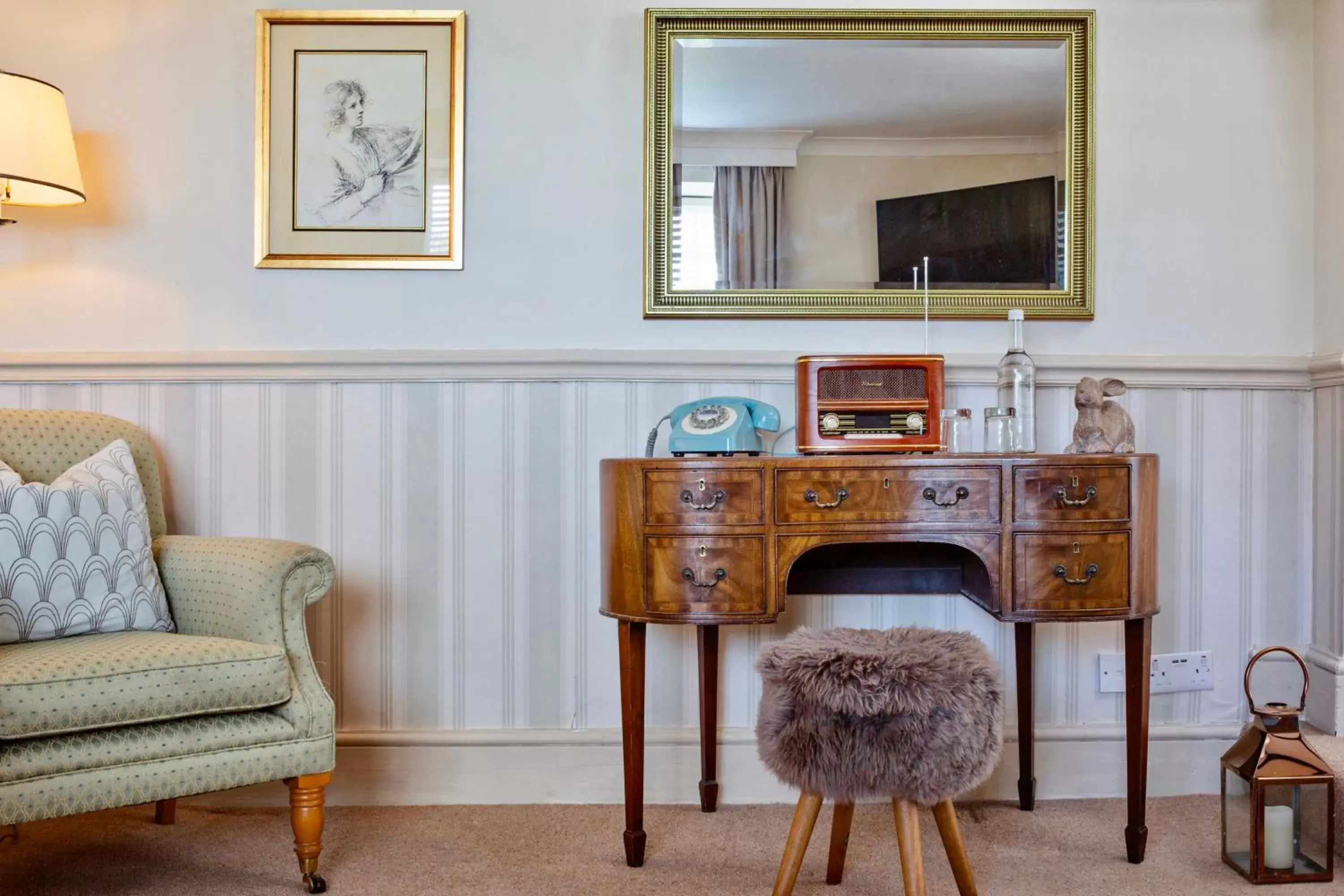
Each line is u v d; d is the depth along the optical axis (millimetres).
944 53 2322
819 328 2324
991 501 1833
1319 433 2307
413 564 2303
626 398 2307
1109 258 2334
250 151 2305
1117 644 2334
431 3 2307
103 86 2295
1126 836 1920
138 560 1906
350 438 2299
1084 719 2334
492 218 2312
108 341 2303
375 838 2053
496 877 1853
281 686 1703
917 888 1488
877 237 2314
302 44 2299
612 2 2309
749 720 2309
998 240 2318
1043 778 2312
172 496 2299
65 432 2055
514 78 2309
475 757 2283
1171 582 2338
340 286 2312
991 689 1517
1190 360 2311
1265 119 2311
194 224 2301
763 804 2270
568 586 2305
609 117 2312
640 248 2316
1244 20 2342
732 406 2086
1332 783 1805
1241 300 2312
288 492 2305
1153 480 1890
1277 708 1854
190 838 2025
